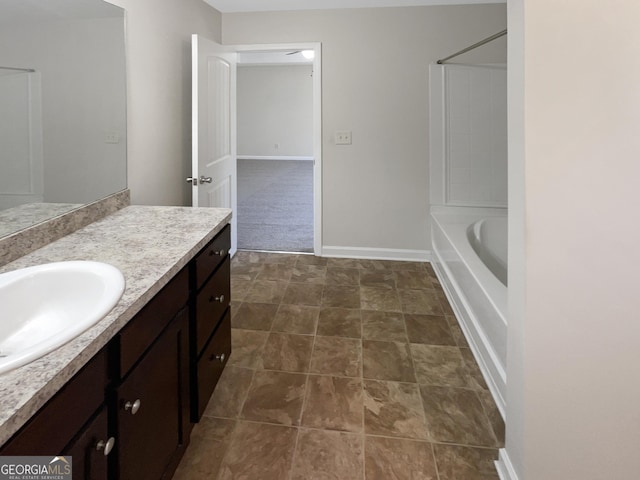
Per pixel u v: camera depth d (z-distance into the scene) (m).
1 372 0.71
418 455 1.56
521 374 1.31
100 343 0.86
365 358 2.22
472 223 3.36
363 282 3.30
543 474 1.31
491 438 1.65
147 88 2.38
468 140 3.56
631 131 1.16
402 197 3.74
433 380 2.03
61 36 1.61
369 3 3.40
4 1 1.34
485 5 3.40
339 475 1.46
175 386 1.33
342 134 3.70
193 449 1.58
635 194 1.18
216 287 1.73
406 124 3.62
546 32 1.15
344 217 3.84
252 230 4.87
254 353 2.25
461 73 3.48
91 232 1.62
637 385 1.24
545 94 1.17
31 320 1.09
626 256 1.20
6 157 1.33
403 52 3.52
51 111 1.55
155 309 1.16
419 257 3.80
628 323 1.22
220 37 3.62
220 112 3.28
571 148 1.18
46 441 0.73
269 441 1.62
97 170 1.86
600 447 1.28
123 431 0.99
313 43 3.58
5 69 1.34
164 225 1.72
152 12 2.42
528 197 1.21
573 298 1.23
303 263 3.74
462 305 2.54
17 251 1.31
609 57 1.15
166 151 2.66
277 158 11.32
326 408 1.82
